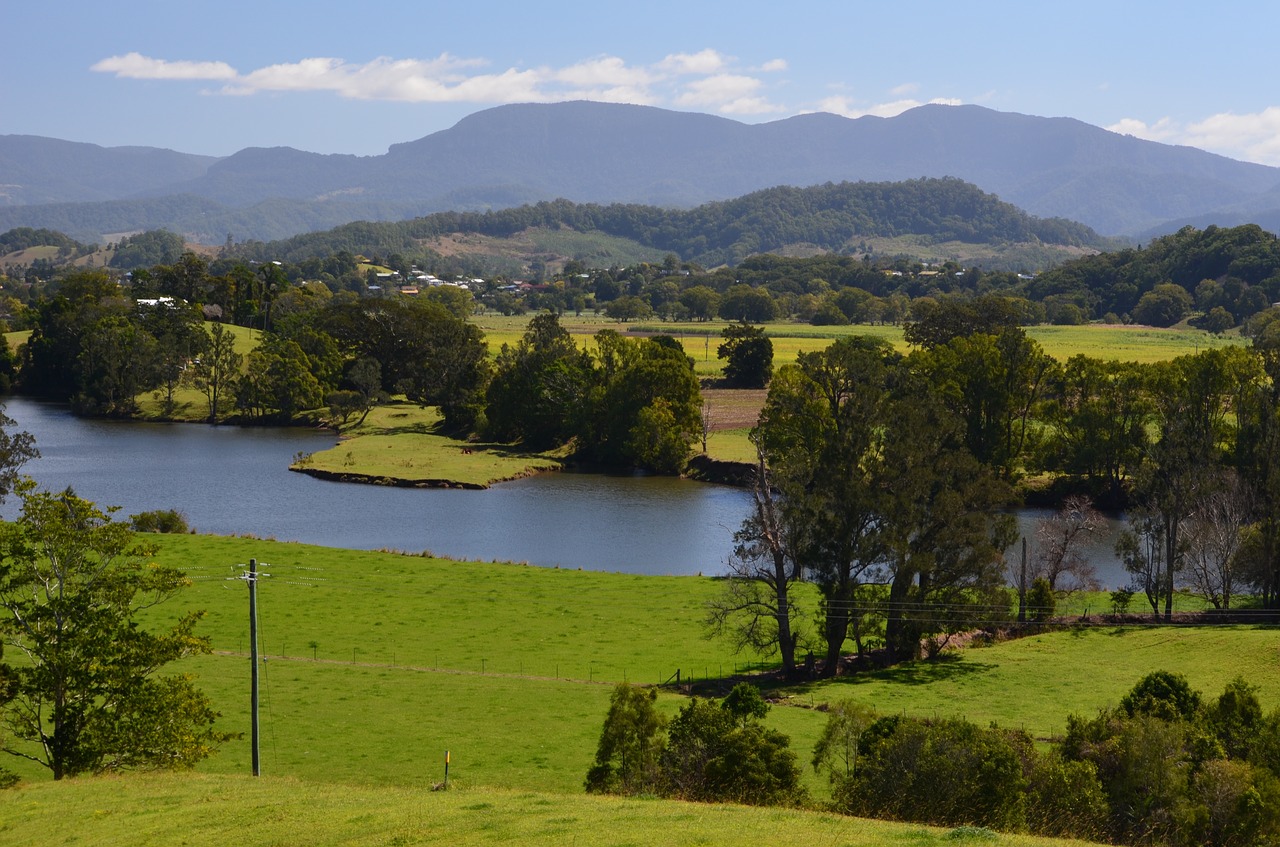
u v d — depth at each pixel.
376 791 36.19
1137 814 35.56
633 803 32.53
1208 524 78.62
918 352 141.62
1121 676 62.09
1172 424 89.19
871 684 61.66
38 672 41.09
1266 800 35.53
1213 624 75.00
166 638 43.28
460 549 103.81
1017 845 26.97
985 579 68.62
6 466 108.69
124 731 41.41
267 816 31.64
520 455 160.50
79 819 32.59
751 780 37.22
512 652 67.56
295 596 78.31
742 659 68.44
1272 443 85.19
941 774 35.34
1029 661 66.38
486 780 45.56
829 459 71.62
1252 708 42.88
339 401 187.50
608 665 65.50
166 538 95.06
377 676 61.97
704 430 158.62
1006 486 73.38
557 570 90.31
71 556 42.81
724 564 98.81
